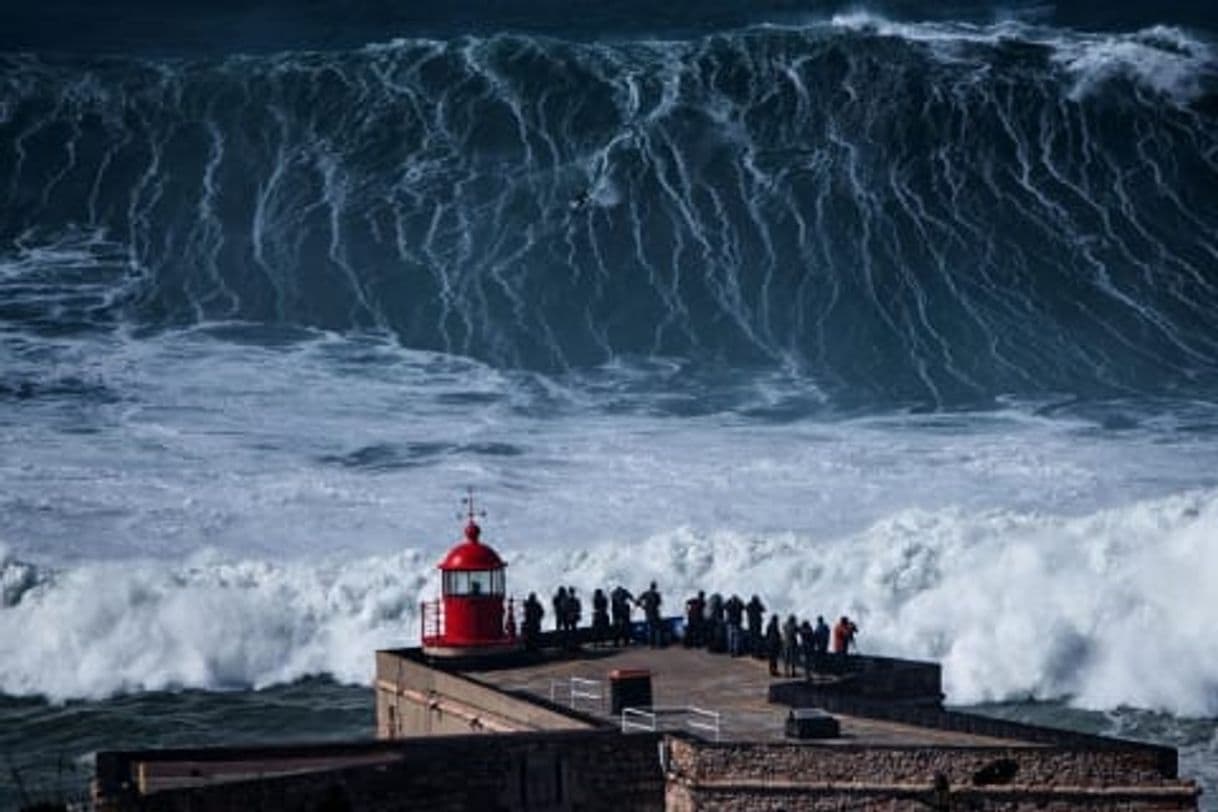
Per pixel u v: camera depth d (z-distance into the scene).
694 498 137.12
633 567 124.81
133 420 151.88
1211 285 185.75
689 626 91.88
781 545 126.50
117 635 117.88
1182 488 138.38
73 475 140.12
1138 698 112.06
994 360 173.38
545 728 77.00
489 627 88.06
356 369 166.38
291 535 130.38
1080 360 174.12
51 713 109.56
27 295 178.62
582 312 179.50
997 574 121.44
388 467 143.75
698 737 72.06
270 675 117.25
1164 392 167.38
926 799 68.00
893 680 82.00
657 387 165.75
